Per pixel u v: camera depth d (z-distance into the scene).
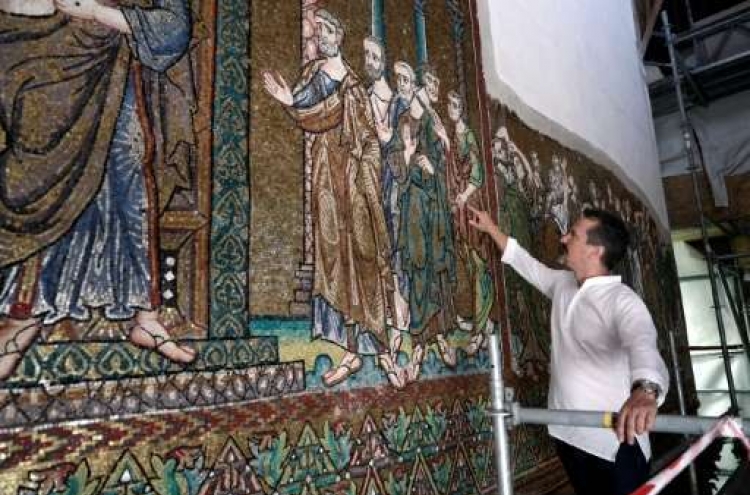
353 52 2.10
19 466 1.05
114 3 1.37
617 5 6.40
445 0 2.81
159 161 1.39
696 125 7.47
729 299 7.37
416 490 1.95
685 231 7.73
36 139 1.18
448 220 2.45
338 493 1.66
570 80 4.37
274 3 1.80
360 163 2.01
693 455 1.09
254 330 1.52
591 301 1.84
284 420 1.55
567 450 1.95
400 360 2.02
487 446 2.38
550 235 3.39
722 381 8.84
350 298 1.85
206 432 1.35
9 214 1.11
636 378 1.28
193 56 1.52
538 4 4.05
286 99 1.77
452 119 2.64
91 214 1.24
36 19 1.21
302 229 1.73
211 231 1.47
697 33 6.87
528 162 3.33
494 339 1.54
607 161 4.79
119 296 1.25
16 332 1.08
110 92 1.32
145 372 1.27
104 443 1.17
